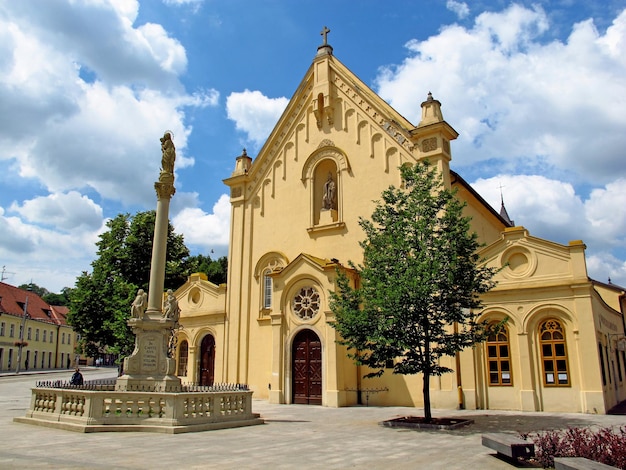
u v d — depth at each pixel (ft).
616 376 83.25
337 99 98.73
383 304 57.41
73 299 137.18
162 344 62.23
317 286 86.07
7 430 48.39
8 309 252.21
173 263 155.12
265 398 94.22
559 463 27.91
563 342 69.31
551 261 71.77
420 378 78.89
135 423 49.21
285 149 104.58
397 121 90.27
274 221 102.58
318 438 46.11
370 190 91.04
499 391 72.33
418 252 60.08
